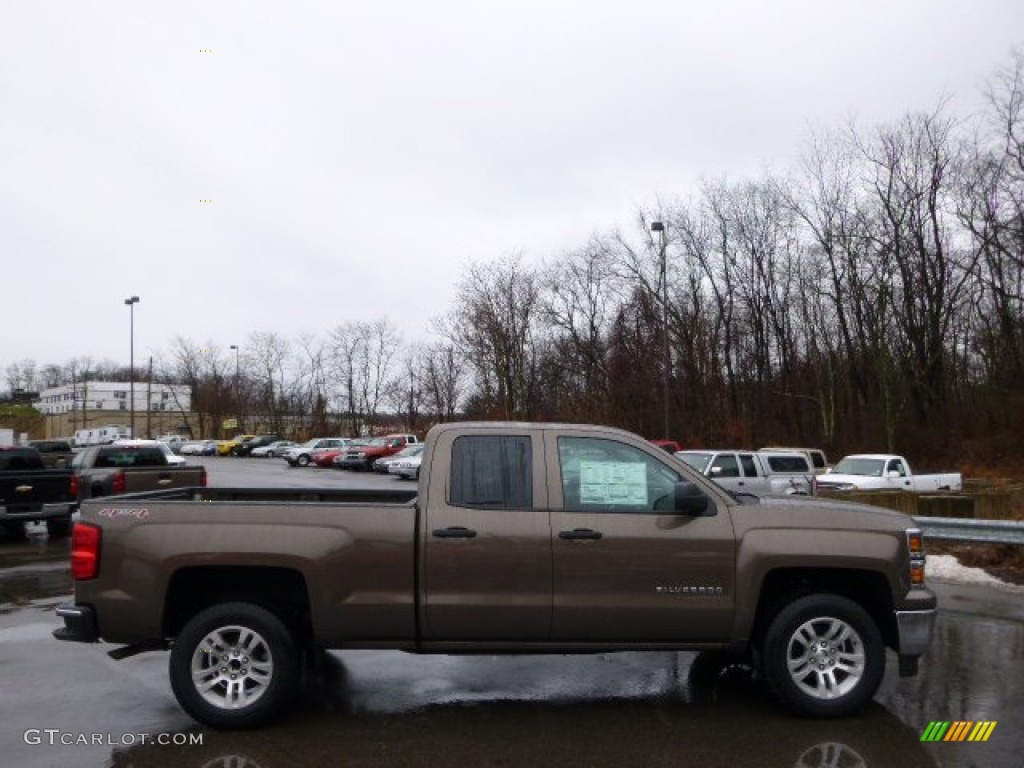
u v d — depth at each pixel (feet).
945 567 33.63
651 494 16.70
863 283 135.64
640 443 16.99
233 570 16.37
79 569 16.11
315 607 15.85
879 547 16.38
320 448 155.84
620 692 18.12
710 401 149.69
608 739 15.24
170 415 360.48
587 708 17.04
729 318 153.07
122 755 14.57
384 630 16.01
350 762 14.21
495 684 18.69
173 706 17.39
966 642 22.18
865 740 15.11
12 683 19.06
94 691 18.45
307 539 15.96
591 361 164.76
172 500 18.12
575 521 16.24
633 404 152.56
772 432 147.84
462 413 205.36
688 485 16.17
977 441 119.44
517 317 172.65
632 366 153.79
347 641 16.03
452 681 18.95
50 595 30.37
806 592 16.87
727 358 153.17
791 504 17.15
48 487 46.11
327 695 17.94
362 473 125.80
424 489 16.44
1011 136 116.16
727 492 17.65
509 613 15.94
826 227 140.97
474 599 15.94
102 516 16.30
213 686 16.01
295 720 16.39
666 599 16.10
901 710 16.72
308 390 286.05
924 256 131.54
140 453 54.90
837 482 63.00
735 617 16.14
